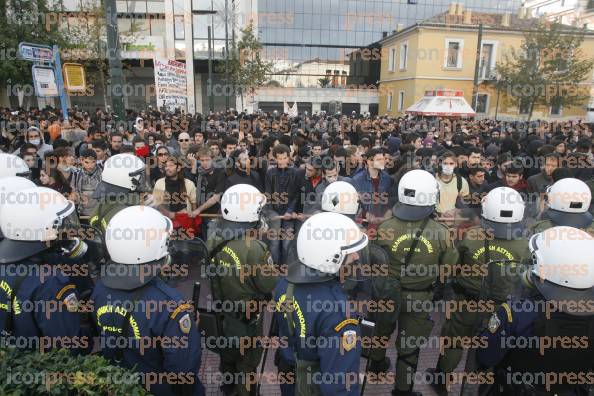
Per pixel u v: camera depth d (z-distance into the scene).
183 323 2.25
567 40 22.12
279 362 2.78
